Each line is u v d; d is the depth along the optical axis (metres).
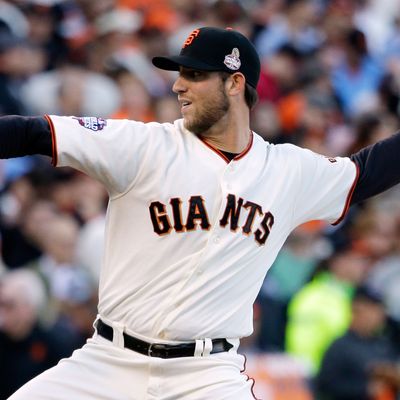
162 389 18.84
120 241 19.03
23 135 17.98
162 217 18.83
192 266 18.80
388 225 40.81
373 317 33.56
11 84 42.69
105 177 18.70
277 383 33.03
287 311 35.91
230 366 19.11
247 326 19.45
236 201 19.09
